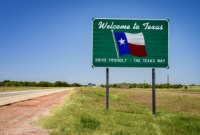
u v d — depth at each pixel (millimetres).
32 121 13367
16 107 21250
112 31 17469
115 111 18062
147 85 174625
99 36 17422
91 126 11469
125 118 14578
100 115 15258
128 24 17469
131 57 17422
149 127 11945
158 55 17375
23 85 191250
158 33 17422
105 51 17406
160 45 17375
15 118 14500
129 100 34000
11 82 173375
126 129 11102
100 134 9977
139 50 17406
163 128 11719
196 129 11781
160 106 24859
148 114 16641
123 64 17391
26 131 10742
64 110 17547
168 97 43438
